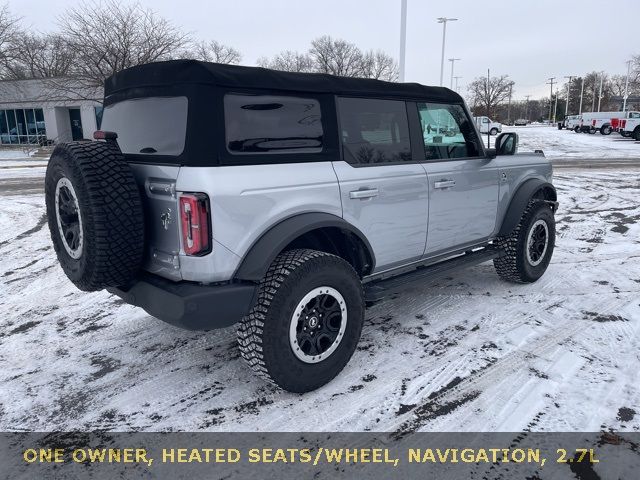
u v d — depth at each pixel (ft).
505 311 15.19
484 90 222.69
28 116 114.11
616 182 45.34
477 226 15.56
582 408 10.07
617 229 26.30
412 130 13.44
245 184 9.62
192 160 9.27
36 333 14.39
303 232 10.22
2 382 11.59
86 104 100.73
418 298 16.49
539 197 18.24
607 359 12.07
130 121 10.88
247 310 9.84
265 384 11.32
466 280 18.38
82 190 9.27
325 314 10.83
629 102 232.53
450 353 12.52
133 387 11.28
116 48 77.30
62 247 10.84
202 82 9.31
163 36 78.89
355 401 10.52
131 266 9.84
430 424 9.68
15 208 34.24
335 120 11.46
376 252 12.48
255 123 10.05
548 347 12.73
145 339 13.80
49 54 127.85
